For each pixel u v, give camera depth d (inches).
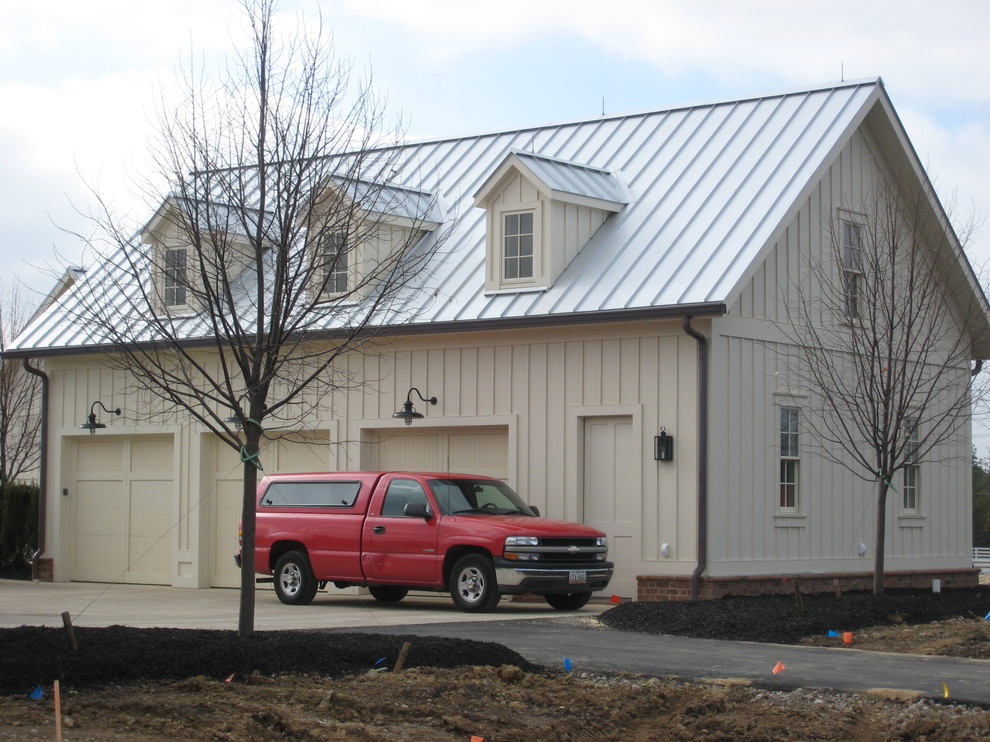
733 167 845.8
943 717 399.5
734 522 758.5
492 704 415.8
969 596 772.6
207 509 931.3
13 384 1270.9
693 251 782.5
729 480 756.0
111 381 971.3
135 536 965.8
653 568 755.4
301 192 515.2
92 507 988.6
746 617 608.4
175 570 934.4
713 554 741.3
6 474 1263.5
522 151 830.5
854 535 855.1
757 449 778.8
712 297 732.7
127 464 973.2
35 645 442.3
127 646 446.9
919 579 922.7
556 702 422.6
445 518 710.5
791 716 410.9
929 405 933.8
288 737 360.2
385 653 466.9
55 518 991.6
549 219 810.8
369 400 862.5
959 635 574.6
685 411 749.9
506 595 774.5
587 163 919.0
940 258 871.7
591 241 837.8
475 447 836.0
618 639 573.0
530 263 824.9
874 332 739.4
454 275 857.5
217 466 934.4
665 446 751.7
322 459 883.4
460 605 698.8
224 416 913.5
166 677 422.3
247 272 862.5
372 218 831.1
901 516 911.7
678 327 754.8
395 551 722.8
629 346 772.0
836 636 585.3
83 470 995.3
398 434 866.1
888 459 764.6
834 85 878.4
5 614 698.8
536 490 797.9
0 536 1030.4
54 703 369.7
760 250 758.5
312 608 737.0
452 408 831.1
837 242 848.3
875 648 555.2
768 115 882.1
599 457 784.9
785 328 804.0
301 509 763.4
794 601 688.4
